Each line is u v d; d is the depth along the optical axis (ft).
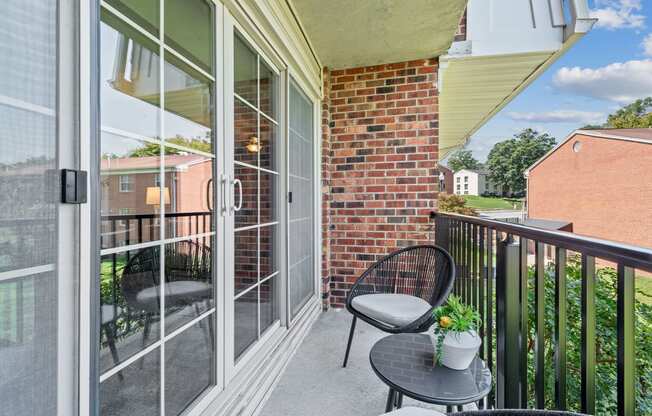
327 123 10.35
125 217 3.27
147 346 3.54
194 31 4.41
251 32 5.88
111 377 3.08
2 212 2.08
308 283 9.61
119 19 3.23
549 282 8.73
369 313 6.33
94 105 2.69
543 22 9.57
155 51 3.72
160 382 3.71
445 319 4.11
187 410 4.08
